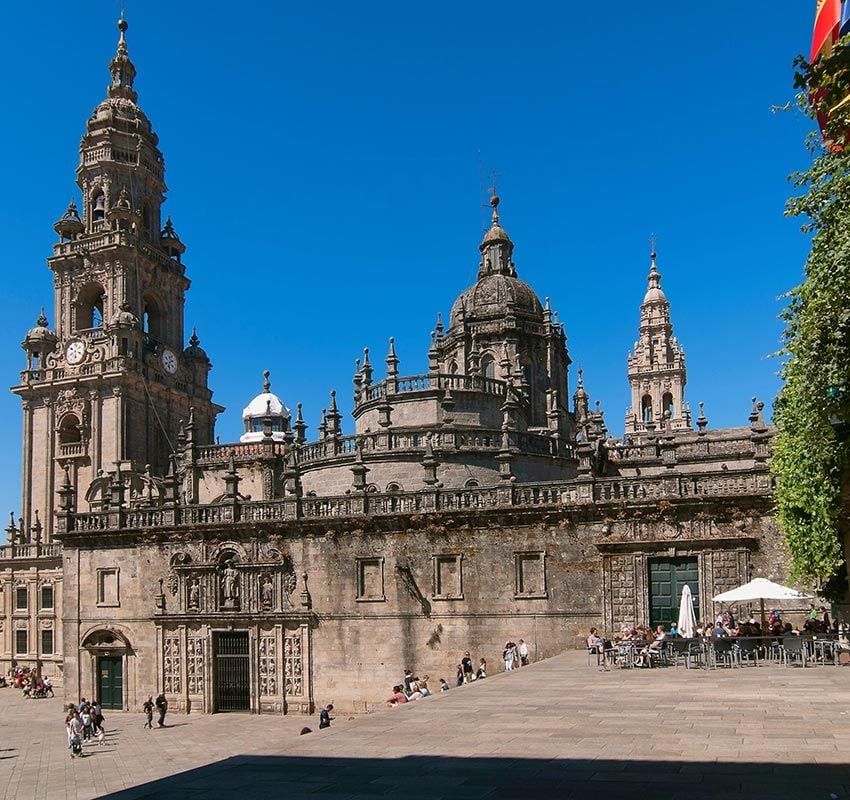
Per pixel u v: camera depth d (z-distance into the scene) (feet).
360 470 169.89
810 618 125.29
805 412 99.55
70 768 131.54
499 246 258.16
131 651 181.27
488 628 155.84
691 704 79.00
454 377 198.39
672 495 147.02
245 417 312.71
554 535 153.58
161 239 323.37
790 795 46.78
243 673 172.65
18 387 296.51
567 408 251.80
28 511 291.79
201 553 178.09
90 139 311.68
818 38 91.66
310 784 52.85
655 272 425.28
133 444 288.10
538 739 64.90
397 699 136.56
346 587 165.78
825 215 88.07
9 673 275.18
